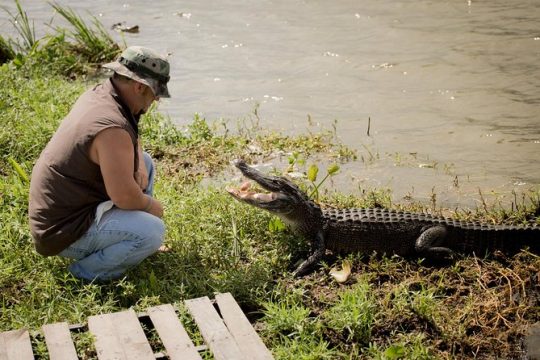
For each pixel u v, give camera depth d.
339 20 12.87
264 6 13.80
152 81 5.01
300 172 7.44
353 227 5.97
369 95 9.69
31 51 10.41
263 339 4.86
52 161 5.11
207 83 10.16
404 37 11.89
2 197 6.49
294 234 6.11
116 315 4.87
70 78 10.19
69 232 5.20
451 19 12.76
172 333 4.72
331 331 4.96
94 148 4.99
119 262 5.34
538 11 13.02
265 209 5.90
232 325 4.80
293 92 9.84
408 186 7.25
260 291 5.32
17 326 4.89
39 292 5.27
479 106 9.21
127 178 5.05
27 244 5.80
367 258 6.01
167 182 7.02
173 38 11.96
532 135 8.34
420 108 9.23
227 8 13.68
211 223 6.09
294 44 11.69
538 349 4.76
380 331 4.97
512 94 9.53
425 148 8.12
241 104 9.46
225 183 7.18
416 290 5.47
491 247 5.96
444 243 5.97
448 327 4.95
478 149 8.05
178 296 5.24
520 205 6.68
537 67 10.43
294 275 5.65
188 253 5.69
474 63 10.66
